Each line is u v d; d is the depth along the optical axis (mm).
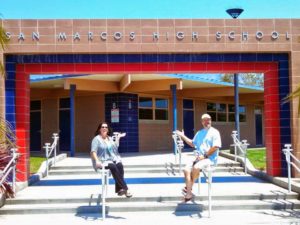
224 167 13914
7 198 9375
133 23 10992
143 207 9039
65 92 21062
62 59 11078
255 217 8453
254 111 28375
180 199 9500
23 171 10977
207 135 8914
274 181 11242
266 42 11164
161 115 21578
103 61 11148
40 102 22359
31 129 22641
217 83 20859
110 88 19375
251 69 11453
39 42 10820
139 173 13328
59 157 15383
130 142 19906
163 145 21469
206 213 8852
